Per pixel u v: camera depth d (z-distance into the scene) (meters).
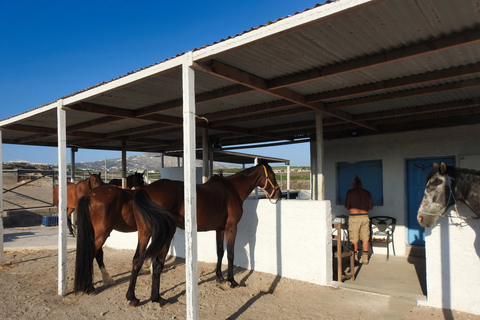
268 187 6.12
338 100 5.63
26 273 6.23
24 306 4.52
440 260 4.09
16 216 13.66
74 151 11.82
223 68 3.87
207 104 5.88
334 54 3.67
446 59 3.82
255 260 6.04
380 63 3.65
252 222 6.10
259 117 6.84
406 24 3.01
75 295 4.55
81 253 4.54
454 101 5.83
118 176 25.44
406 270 6.18
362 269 6.28
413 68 4.11
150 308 4.42
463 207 3.95
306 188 22.78
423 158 7.47
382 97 5.27
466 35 3.15
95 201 4.76
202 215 5.00
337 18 2.89
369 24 2.99
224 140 10.46
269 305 4.43
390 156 7.80
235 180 5.84
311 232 5.33
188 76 3.51
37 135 8.99
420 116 6.81
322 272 5.20
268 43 3.36
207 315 4.12
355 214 6.62
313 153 9.11
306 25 2.77
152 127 7.82
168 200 4.70
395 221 7.56
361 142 8.23
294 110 6.31
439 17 2.88
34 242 9.47
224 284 5.37
